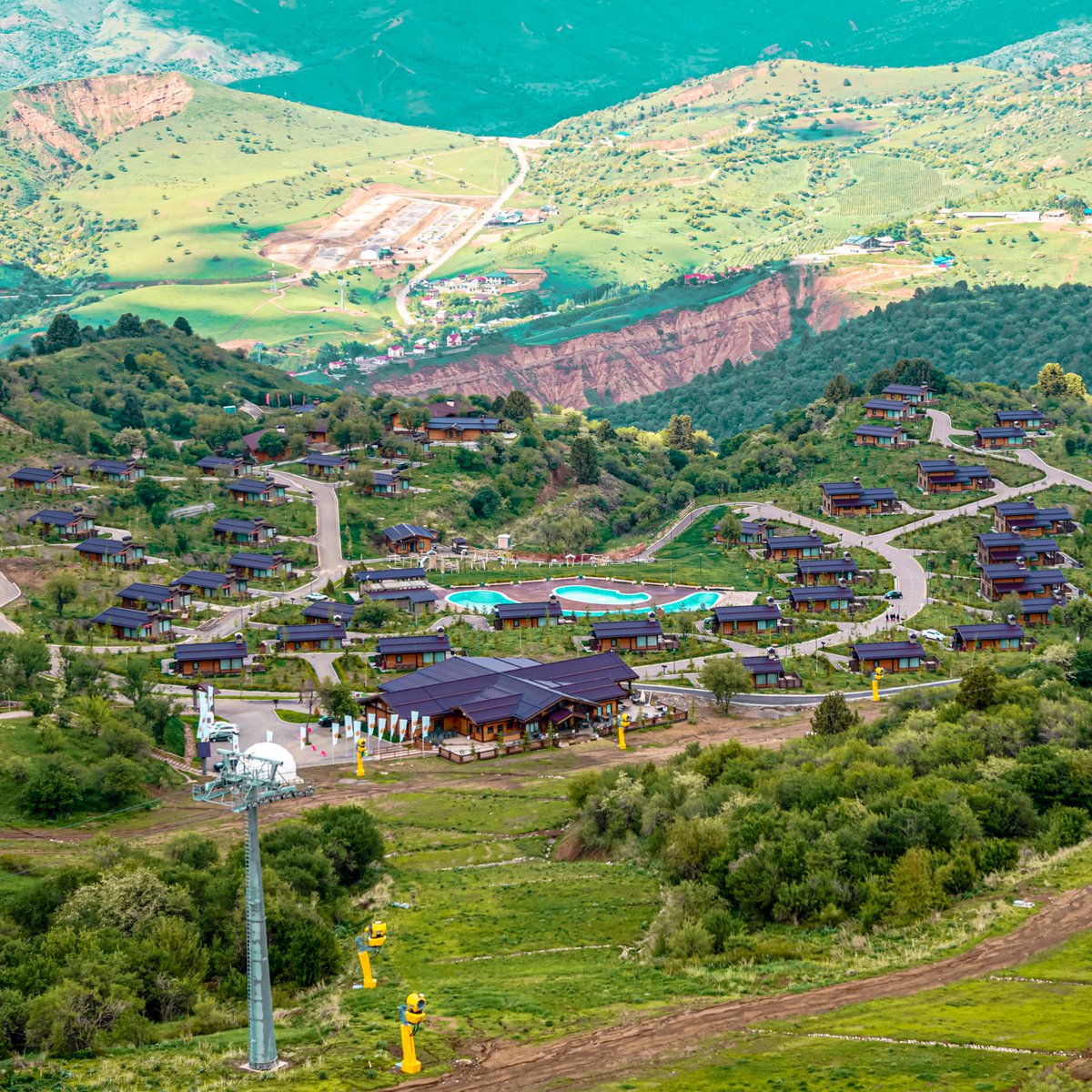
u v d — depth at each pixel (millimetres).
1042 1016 67812
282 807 137000
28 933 90688
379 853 114250
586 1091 64375
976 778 108000
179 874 96188
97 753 142125
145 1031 75875
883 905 87625
